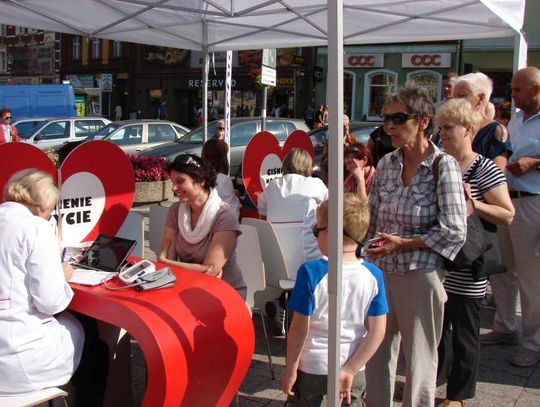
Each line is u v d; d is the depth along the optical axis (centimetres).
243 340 310
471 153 342
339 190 226
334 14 219
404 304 293
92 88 3903
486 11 576
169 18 661
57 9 594
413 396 293
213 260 348
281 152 610
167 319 276
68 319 302
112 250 337
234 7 629
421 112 283
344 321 256
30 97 2000
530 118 431
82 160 372
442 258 294
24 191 284
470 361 336
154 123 1619
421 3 568
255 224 425
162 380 264
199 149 1331
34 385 273
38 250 273
